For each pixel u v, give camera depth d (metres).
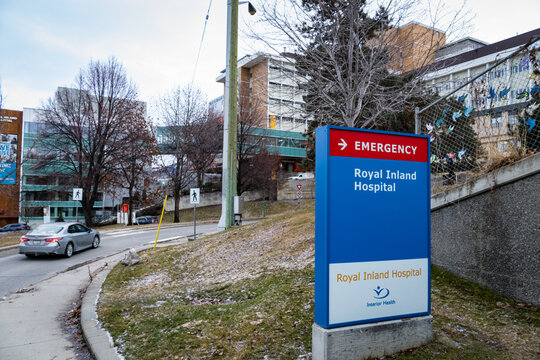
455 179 6.73
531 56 5.36
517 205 5.04
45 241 13.98
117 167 38.69
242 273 8.49
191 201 17.14
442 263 6.27
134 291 8.14
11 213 58.44
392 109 9.77
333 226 3.67
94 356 4.59
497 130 5.85
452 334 4.18
